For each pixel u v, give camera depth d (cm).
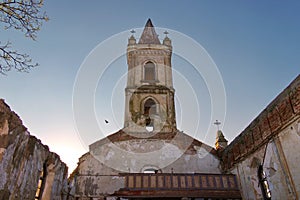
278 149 890
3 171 568
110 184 1306
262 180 1048
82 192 1284
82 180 1328
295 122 802
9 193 607
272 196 933
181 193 1184
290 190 822
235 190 1205
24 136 668
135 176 1279
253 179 1086
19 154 649
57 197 971
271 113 938
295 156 800
